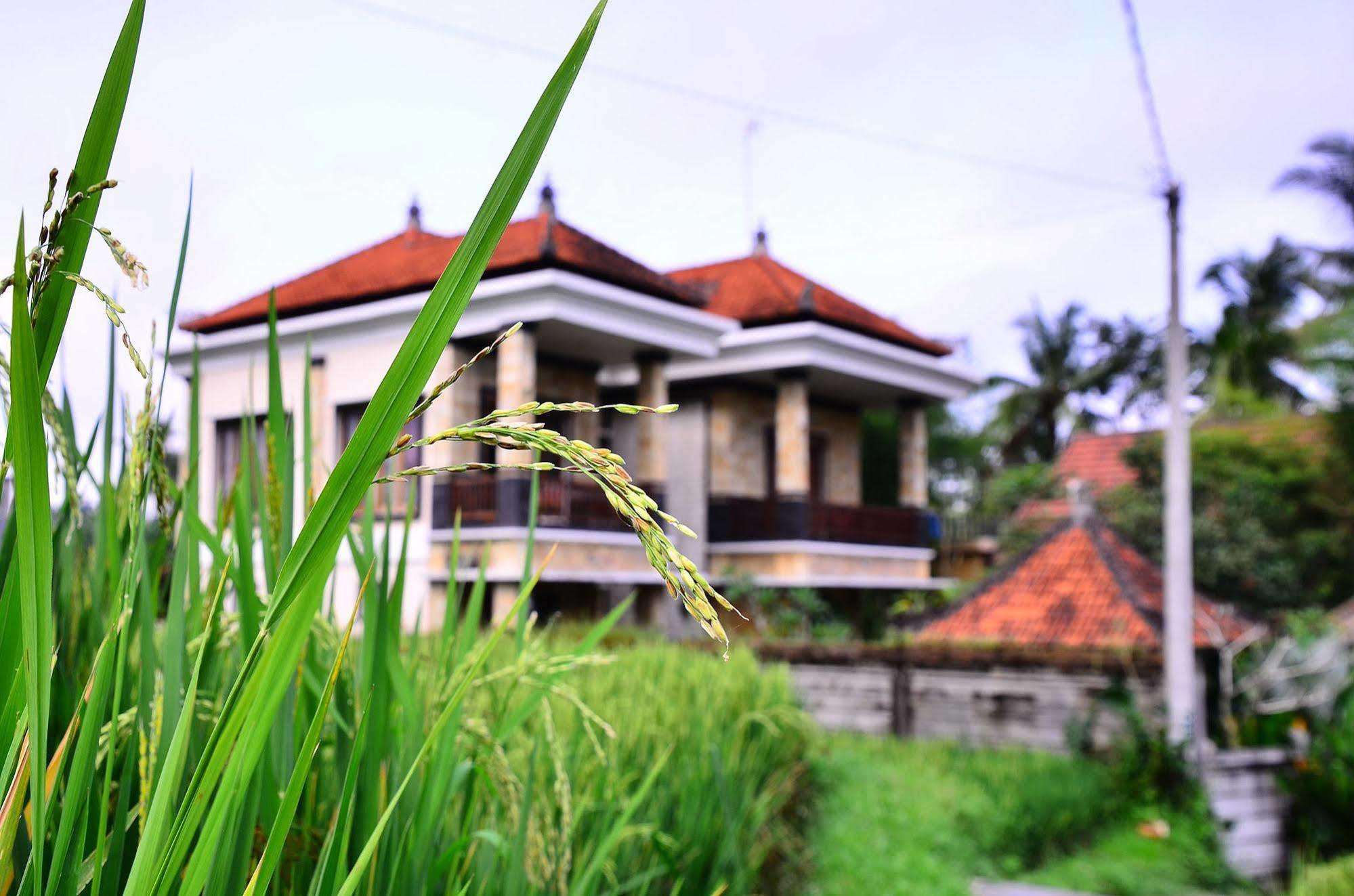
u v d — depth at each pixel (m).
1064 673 11.27
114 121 0.83
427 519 14.47
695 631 16.00
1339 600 22.52
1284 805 10.52
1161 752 10.12
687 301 15.76
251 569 1.36
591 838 2.33
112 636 1.00
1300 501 23.28
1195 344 33.72
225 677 1.46
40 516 0.76
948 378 20.36
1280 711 11.55
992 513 30.06
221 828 0.85
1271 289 32.19
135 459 1.11
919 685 12.16
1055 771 10.09
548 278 13.27
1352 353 24.20
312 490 1.45
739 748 4.85
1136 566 13.18
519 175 0.77
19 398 0.73
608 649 8.09
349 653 1.80
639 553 15.78
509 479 14.05
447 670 1.82
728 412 18.86
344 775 1.55
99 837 1.00
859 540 19.05
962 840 8.24
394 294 14.48
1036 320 39.94
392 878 1.32
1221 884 9.22
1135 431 28.33
